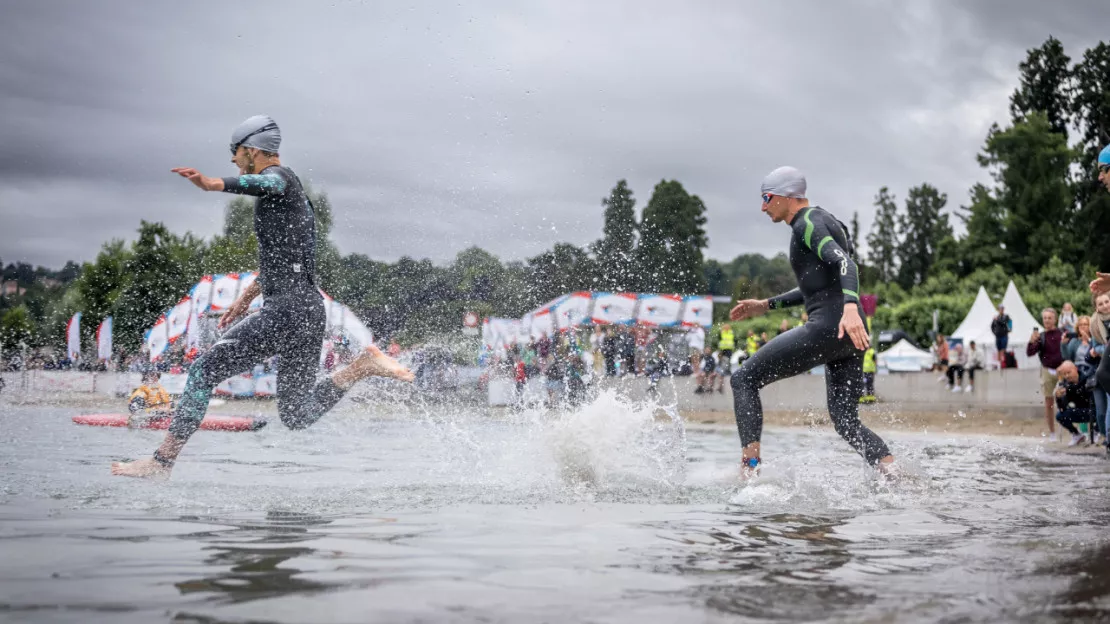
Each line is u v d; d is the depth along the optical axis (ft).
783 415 51.19
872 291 169.78
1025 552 8.43
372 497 11.76
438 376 42.55
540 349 49.55
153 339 38.75
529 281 51.90
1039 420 42.78
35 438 20.21
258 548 8.18
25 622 5.70
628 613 6.11
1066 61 214.90
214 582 6.84
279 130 15.38
